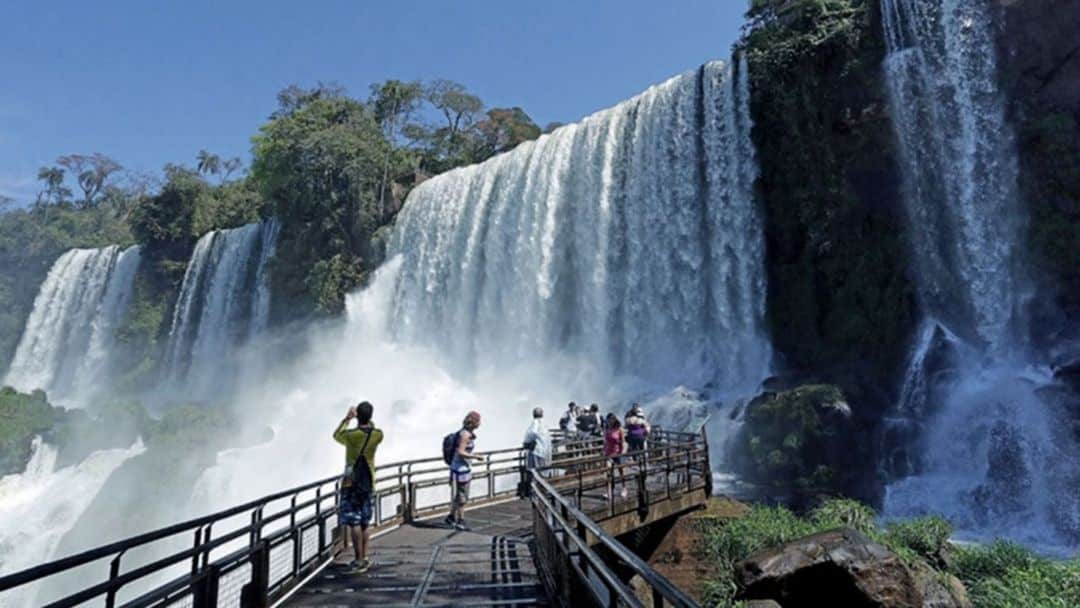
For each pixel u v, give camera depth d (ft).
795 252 106.42
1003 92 86.07
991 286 84.84
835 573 29.04
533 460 45.70
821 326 101.09
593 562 17.72
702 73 118.11
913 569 33.73
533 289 131.95
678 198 116.06
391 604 26.14
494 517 47.91
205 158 360.28
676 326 112.37
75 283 255.29
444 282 155.02
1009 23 86.38
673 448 53.26
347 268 178.40
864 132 98.32
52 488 132.16
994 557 39.99
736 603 29.73
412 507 47.06
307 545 31.24
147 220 241.14
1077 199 79.15
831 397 80.28
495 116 248.93
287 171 193.06
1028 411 71.97
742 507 53.88
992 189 86.07
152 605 17.69
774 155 107.96
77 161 381.81
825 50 102.94
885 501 73.36
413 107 242.99
